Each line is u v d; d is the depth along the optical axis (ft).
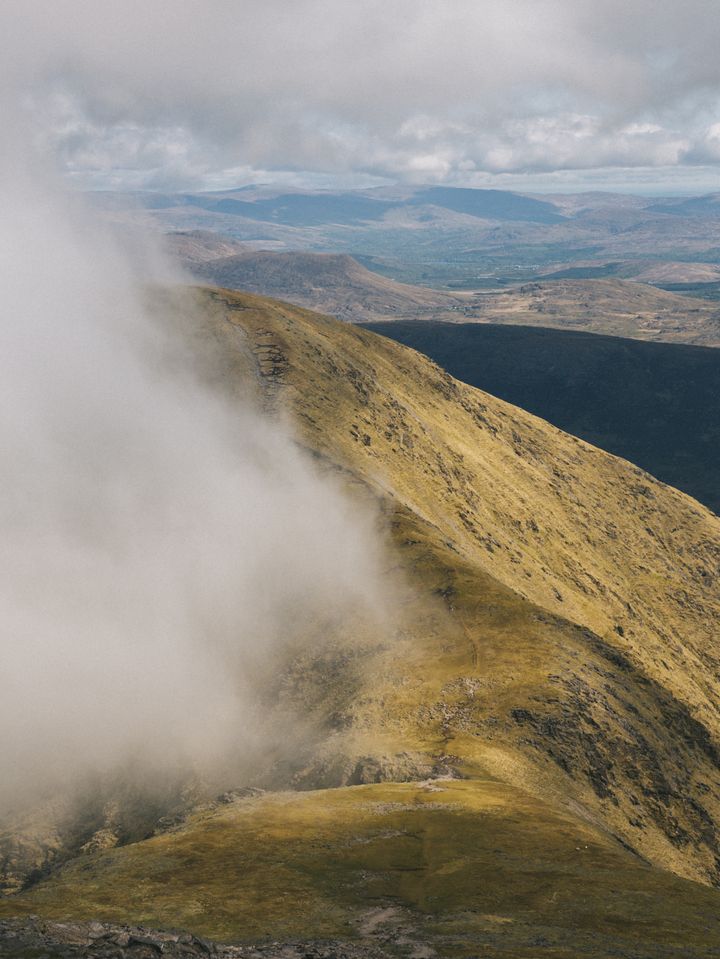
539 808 286.87
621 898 197.36
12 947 135.33
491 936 170.19
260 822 274.16
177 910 200.23
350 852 240.53
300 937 176.04
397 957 153.17
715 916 187.62
